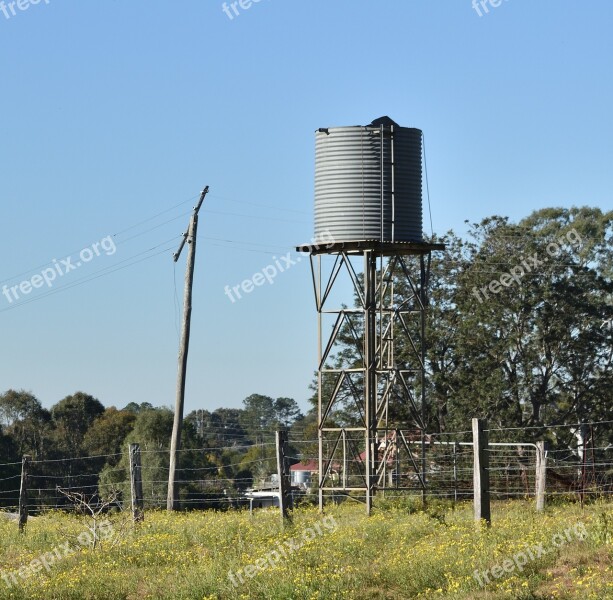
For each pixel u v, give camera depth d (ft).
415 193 117.50
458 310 197.47
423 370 120.67
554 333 195.62
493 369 192.95
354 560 76.89
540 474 99.86
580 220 234.58
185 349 140.36
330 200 116.78
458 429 189.37
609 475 132.46
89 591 73.77
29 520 115.55
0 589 74.02
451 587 66.44
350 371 119.14
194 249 142.31
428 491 130.11
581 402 198.29
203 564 78.23
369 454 113.70
